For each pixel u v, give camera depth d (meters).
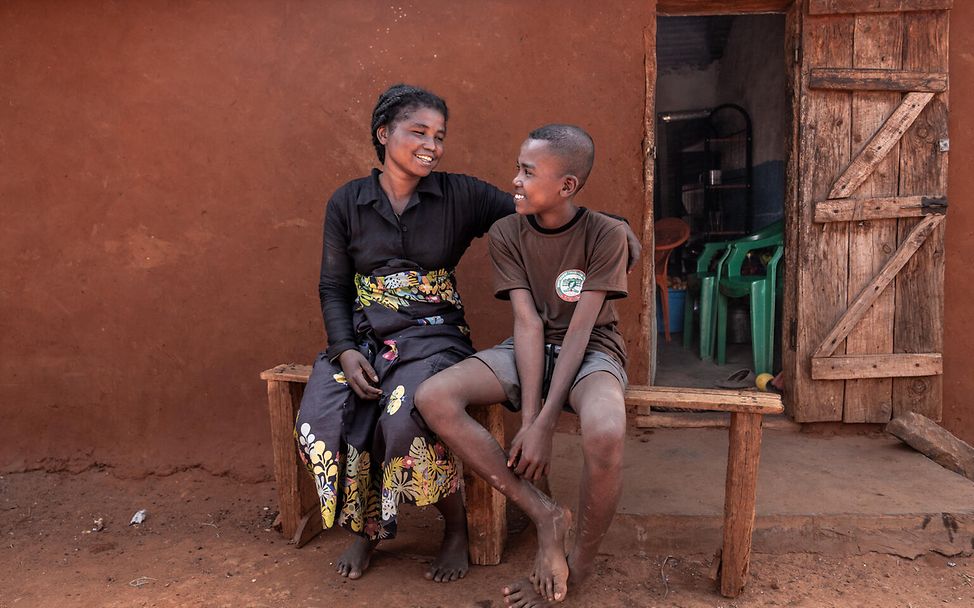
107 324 3.63
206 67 3.51
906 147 3.53
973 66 3.47
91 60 3.53
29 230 3.62
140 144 3.56
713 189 7.33
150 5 3.50
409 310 2.64
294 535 2.97
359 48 3.49
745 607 2.41
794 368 3.70
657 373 5.13
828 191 3.58
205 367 3.63
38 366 3.67
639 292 3.59
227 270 3.59
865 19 3.48
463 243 2.80
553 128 2.30
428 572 2.62
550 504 2.26
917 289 3.57
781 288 5.16
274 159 3.54
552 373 2.43
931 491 2.96
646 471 3.19
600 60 3.48
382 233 2.65
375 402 2.54
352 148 3.53
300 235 3.56
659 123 7.96
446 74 3.50
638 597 2.47
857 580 2.57
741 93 7.23
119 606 2.49
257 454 3.61
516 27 3.47
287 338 3.60
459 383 2.30
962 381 3.61
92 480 3.61
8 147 3.59
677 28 7.46
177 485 3.55
